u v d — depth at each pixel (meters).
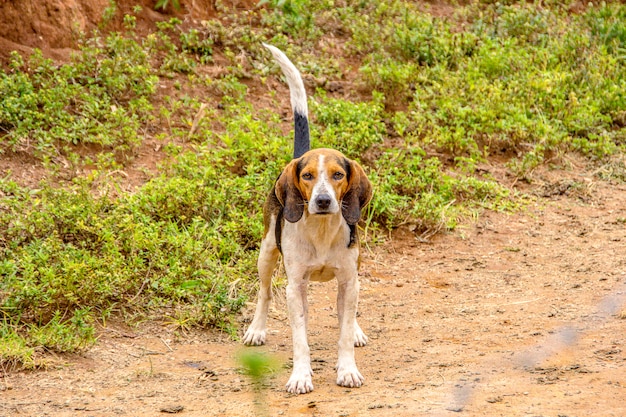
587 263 9.17
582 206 11.11
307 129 7.72
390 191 10.58
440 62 13.95
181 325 7.68
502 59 13.84
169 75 12.19
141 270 8.37
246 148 10.72
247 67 12.92
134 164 10.54
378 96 12.48
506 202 11.05
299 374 6.13
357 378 6.17
